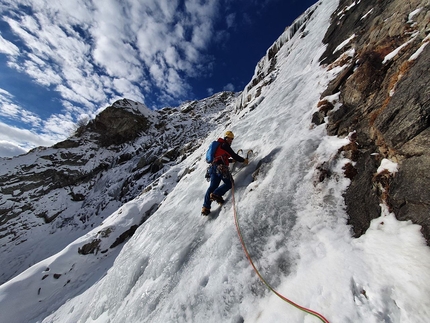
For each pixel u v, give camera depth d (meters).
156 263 3.45
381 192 1.99
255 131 4.88
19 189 19.66
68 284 6.76
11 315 5.80
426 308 1.26
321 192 2.41
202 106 32.00
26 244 16.03
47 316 5.61
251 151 4.14
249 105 9.45
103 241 7.92
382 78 2.65
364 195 2.09
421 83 1.91
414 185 1.74
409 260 1.48
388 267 1.54
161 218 5.22
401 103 2.03
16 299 6.12
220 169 3.45
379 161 2.19
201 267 2.65
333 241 1.97
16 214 18.08
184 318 2.27
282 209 2.52
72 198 19.88
